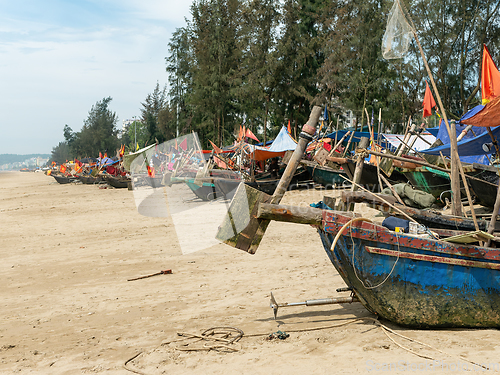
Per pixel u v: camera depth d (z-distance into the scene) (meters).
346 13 37.38
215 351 5.39
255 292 8.09
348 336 5.58
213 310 7.22
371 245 5.64
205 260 11.12
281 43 40.28
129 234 15.92
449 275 5.61
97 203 28.20
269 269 9.80
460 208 7.33
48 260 12.39
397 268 5.63
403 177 19.42
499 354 4.71
